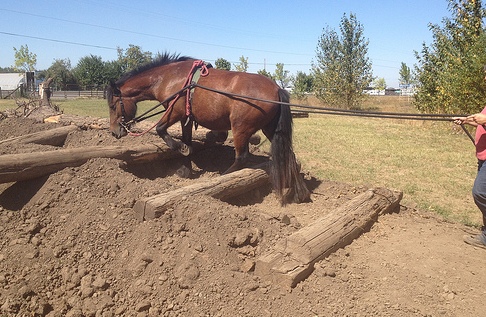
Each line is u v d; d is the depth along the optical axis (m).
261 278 4.05
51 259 4.22
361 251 4.81
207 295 3.83
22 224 4.68
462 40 18.30
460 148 13.90
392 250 4.91
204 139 7.99
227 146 8.28
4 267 4.09
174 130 8.43
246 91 6.07
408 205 7.22
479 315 3.78
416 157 12.10
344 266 4.36
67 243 4.37
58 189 5.05
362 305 3.79
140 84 6.98
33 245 4.38
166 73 6.82
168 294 3.88
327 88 32.44
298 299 3.84
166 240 4.40
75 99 43.56
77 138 7.49
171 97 6.53
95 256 4.27
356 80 31.69
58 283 4.03
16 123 8.91
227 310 3.69
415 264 4.61
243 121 6.14
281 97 6.14
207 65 6.74
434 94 20.05
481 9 18.30
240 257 4.32
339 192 6.91
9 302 3.70
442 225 5.94
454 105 17.44
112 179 5.36
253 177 6.23
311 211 6.13
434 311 3.80
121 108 7.10
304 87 39.00
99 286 3.90
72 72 68.56
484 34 16.34
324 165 10.67
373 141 14.98
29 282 3.95
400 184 8.83
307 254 4.21
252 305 3.73
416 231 5.58
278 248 4.33
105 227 4.55
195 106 6.43
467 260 4.78
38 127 8.48
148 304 3.79
